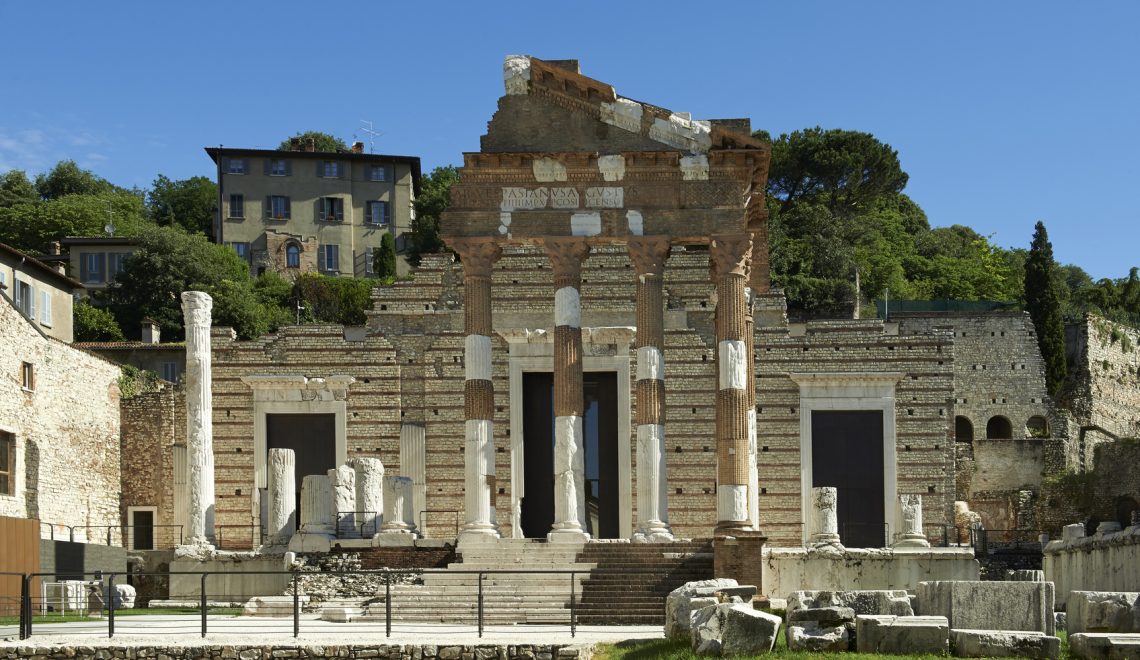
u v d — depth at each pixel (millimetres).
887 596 34781
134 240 128375
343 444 67938
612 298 67250
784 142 146000
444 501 67438
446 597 49344
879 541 66562
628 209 54031
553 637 39125
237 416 68500
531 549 52438
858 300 120625
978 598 34062
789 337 68188
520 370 67188
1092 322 119875
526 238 54094
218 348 68875
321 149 169875
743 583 50812
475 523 53188
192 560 58438
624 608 48406
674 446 66875
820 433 67500
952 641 32781
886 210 154750
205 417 62781
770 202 134250
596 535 66062
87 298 123875
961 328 116000
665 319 67812
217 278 125688
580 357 53875
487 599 48938
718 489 52656
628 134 54531
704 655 33781
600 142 54531
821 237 129000
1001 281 145875
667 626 37938
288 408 68438
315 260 141625
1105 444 93000
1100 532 56656
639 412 53844
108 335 116812
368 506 59000
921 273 144750
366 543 55781
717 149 53906
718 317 53656
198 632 41469
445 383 68312
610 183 54312
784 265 122750
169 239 125812
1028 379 114250
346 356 68625
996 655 31953
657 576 50406
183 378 79812
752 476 57125
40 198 155625
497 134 54719
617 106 54219
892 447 67062
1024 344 114938
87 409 72688
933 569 54438
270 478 59281
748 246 53750
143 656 37281
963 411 114500
